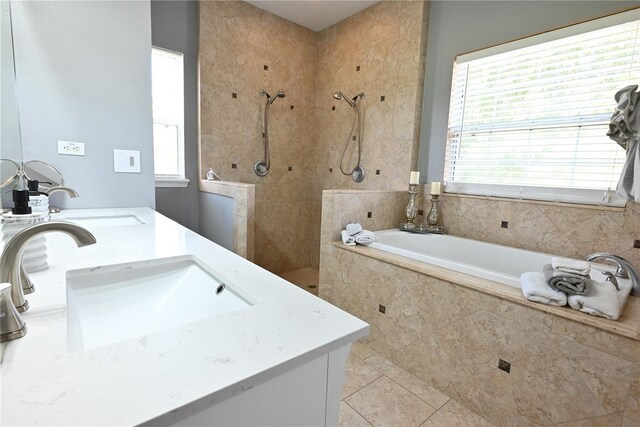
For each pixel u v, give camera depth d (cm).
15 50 153
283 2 291
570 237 196
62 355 47
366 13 297
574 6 189
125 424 35
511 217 221
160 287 95
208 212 284
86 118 175
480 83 236
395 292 188
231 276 82
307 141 356
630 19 171
